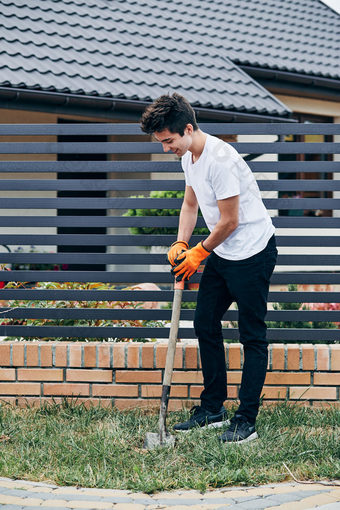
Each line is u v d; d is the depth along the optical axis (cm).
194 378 357
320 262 372
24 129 375
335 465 265
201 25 1066
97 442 292
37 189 379
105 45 884
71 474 257
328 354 355
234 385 359
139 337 376
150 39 953
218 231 294
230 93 859
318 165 372
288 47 1083
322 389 356
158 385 360
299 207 375
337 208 374
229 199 288
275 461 274
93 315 377
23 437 299
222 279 318
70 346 362
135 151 375
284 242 375
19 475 260
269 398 358
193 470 265
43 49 811
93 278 379
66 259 379
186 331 377
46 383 364
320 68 1023
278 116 853
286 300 376
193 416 325
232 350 358
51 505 229
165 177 860
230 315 371
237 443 288
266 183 375
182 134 289
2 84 690
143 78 820
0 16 853
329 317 370
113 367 360
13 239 378
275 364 357
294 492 242
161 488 247
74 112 751
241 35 1080
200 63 923
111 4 1020
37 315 378
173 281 380
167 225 377
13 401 365
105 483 251
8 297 379
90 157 886
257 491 245
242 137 886
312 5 1307
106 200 378
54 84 724
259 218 305
